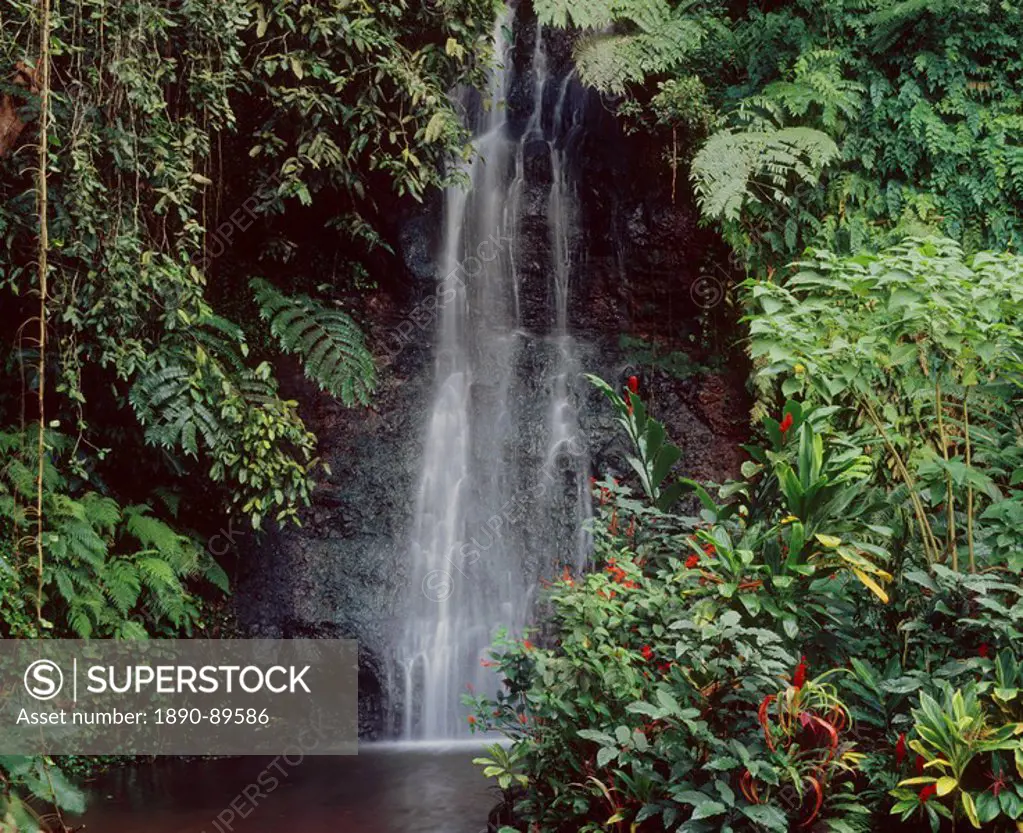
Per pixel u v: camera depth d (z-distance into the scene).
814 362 5.05
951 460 5.16
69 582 6.51
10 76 5.70
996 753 3.89
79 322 6.34
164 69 6.39
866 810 3.88
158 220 6.77
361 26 7.17
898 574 4.93
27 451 6.70
